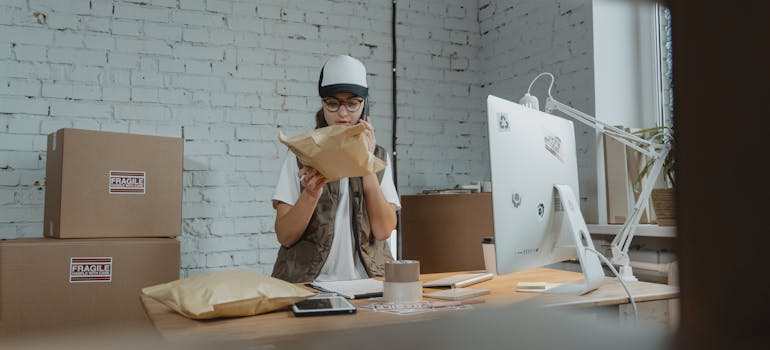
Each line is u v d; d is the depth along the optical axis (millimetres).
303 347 236
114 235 2250
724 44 129
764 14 127
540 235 1252
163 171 2361
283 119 3227
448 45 3691
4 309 1946
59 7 2809
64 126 2797
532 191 1230
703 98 131
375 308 1008
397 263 1078
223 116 3100
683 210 133
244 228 3107
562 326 185
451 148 3658
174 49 3020
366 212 1901
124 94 2912
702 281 131
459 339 180
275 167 3193
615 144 2553
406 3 3590
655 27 2832
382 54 3506
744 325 126
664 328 144
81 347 195
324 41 3354
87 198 2205
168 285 943
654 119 2830
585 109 2912
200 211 3020
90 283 2072
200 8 3082
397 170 3498
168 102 2994
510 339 176
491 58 3668
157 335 216
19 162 2711
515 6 3455
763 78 125
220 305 882
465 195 2809
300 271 1808
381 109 3484
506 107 1194
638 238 2508
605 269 2568
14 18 2725
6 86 2705
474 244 2779
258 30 3199
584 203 2893
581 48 2951
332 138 1138
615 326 172
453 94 3684
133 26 2943
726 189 128
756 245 125
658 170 1859
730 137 129
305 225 1771
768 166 125
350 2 3434
